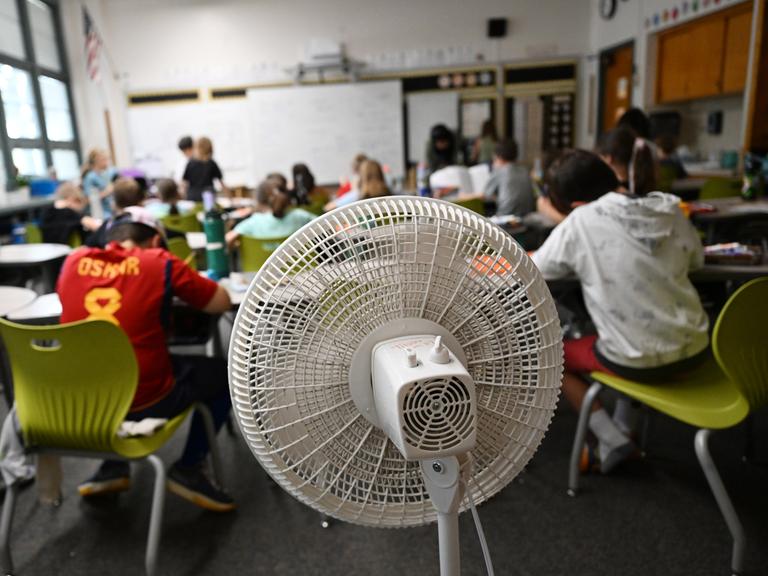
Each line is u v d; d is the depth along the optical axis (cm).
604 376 163
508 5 703
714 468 137
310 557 159
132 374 131
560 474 192
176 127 758
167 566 158
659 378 156
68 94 744
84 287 154
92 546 167
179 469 174
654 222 152
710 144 578
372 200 67
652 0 578
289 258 66
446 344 68
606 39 673
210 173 570
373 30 722
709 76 519
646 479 186
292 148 748
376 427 71
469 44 715
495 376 72
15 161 620
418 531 168
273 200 296
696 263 169
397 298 67
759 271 176
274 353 67
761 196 365
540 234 321
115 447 139
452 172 442
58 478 166
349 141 742
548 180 190
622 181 211
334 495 73
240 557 160
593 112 711
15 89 625
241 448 220
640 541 158
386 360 63
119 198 280
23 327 126
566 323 229
